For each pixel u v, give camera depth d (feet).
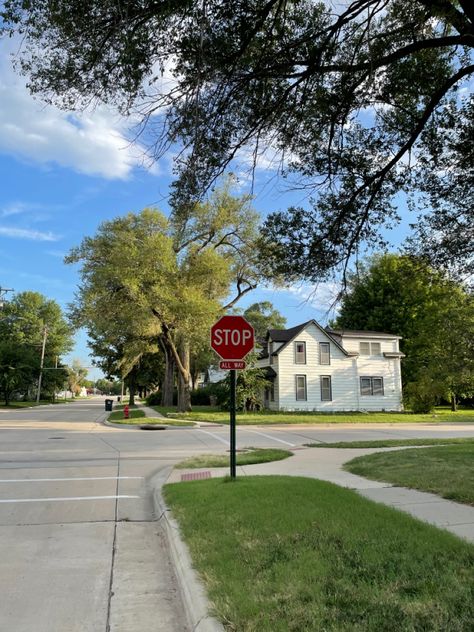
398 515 20.80
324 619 11.62
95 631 13.32
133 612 14.51
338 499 23.91
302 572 14.57
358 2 18.51
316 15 20.16
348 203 23.86
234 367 31.81
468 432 76.74
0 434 72.28
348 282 24.89
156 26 16.71
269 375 124.47
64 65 17.34
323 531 18.40
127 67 16.69
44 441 62.44
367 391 125.29
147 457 48.37
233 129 20.31
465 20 17.79
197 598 13.84
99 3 15.69
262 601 12.80
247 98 20.58
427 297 40.16
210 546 18.12
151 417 105.81
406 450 46.19
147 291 99.86
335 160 23.91
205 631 12.05
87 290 103.55
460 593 12.71
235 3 17.12
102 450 53.57
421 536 17.69
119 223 100.42
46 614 14.35
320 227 24.41
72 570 18.06
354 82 21.80
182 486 30.32
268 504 22.91
